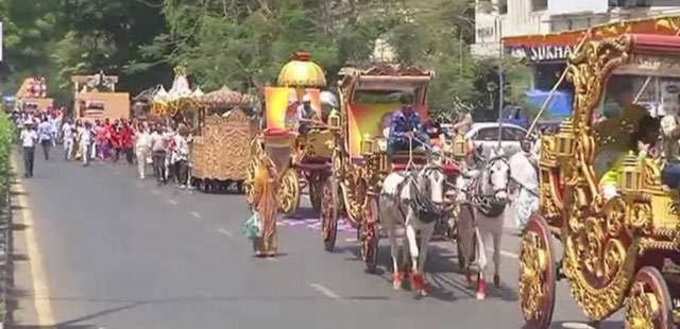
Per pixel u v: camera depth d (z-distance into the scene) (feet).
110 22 226.38
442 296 51.44
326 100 94.22
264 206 65.00
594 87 37.47
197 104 128.67
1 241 67.67
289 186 89.20
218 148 115.96
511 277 57.00
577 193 38.32
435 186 49.52
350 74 68.59
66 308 47.85
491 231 50.96
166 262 62.18
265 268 60.39
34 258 63.26
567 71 40.06
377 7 129.59
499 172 49.34
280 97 96.02
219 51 133.80
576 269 38.50
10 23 263.70
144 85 228.22
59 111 256.52
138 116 210.59
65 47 278.05
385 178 55.47
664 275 34.55
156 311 47.16
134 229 79.00
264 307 48.39
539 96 124.36
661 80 41.09
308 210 93.66
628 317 34.71
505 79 128.77
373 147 58.49
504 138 105.29
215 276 57.26
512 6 144.56
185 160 124.67
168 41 179.83
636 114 38.86
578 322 45.03
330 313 47.09
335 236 68.59
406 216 51.16
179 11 146.61
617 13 119.85
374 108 69.36
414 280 51.24
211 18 135.54
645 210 33.06
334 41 127.85
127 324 44.19
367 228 58.85
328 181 69.82
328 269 60.23
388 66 74.23
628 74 39.04
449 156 54.95
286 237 75.41
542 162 41.65
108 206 98.02
